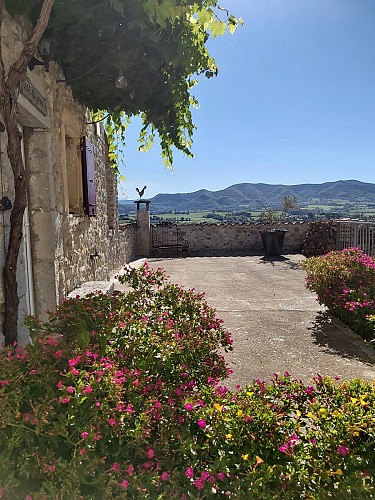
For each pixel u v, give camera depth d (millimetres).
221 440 1546
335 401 1797
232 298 6668
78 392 1485
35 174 3512
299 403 1855
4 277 2393
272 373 3521
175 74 3812
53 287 3588
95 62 3574
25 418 1395
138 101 4230
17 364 1674
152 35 2977
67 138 4777
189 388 2041
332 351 4074
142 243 14586
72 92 4332
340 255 5730
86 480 1404
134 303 2996
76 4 2750
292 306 6062
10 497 1342
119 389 1565
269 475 1373
